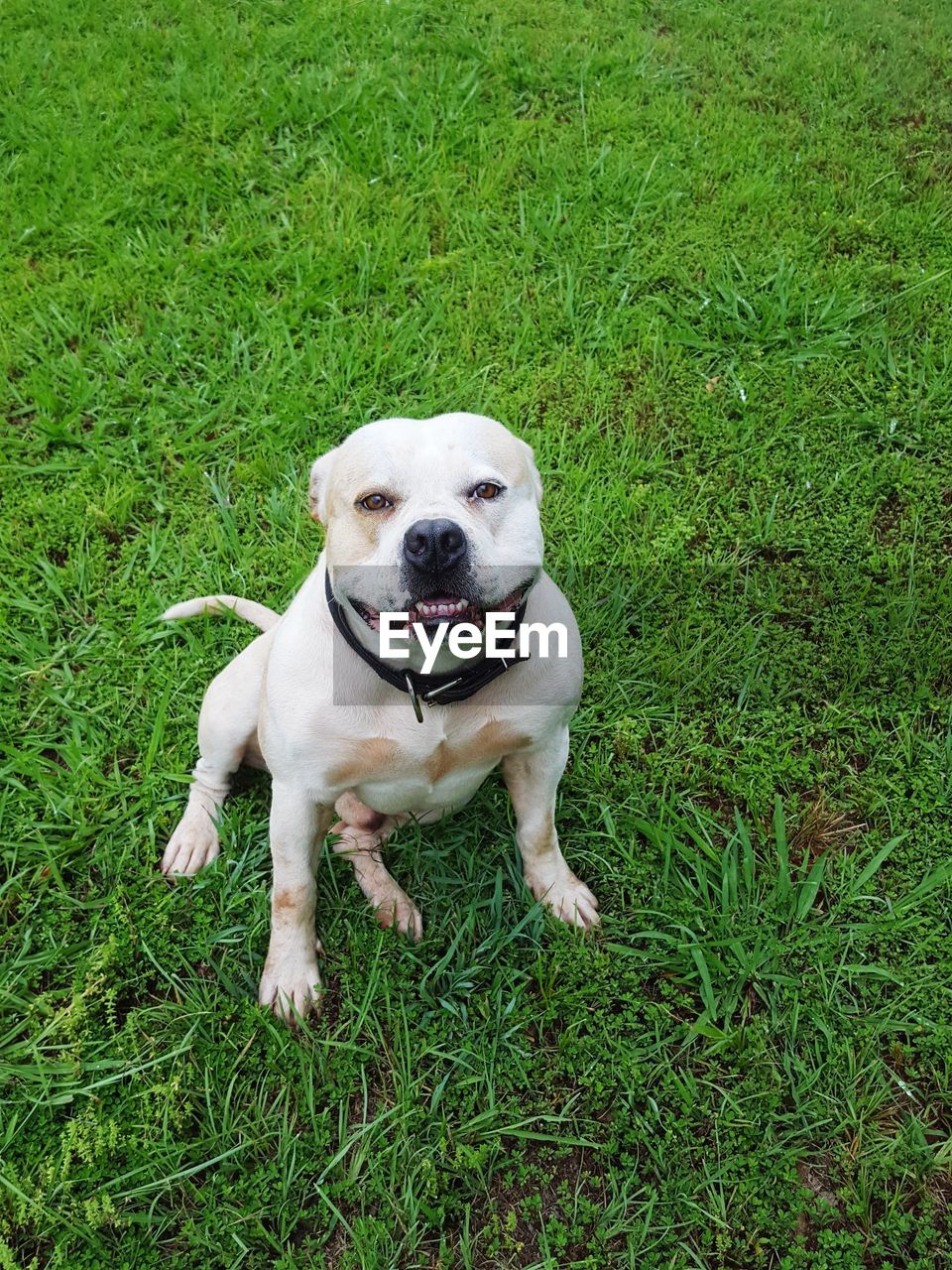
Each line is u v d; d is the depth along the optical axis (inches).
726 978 42.4
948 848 46.7
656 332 70.0
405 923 44.1
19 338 68.8
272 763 38.7
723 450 63.7
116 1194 36.4
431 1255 35.9
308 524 59.1
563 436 62.7
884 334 69.0
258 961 43.0
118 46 92.6
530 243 74.2
